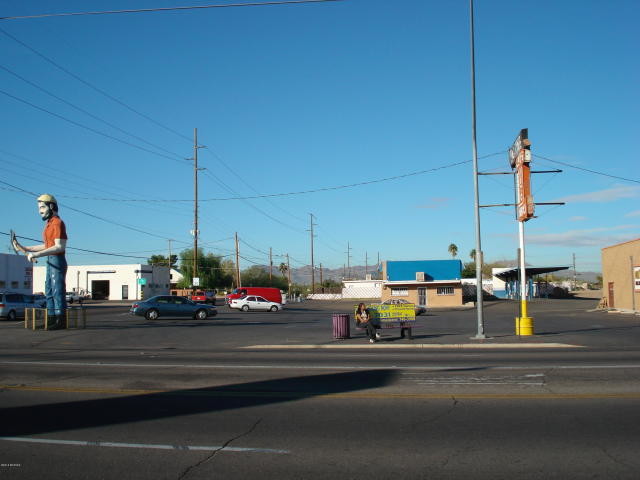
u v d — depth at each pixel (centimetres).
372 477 566
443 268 5959
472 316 4062
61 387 1093
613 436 702
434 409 866
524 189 2155
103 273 8362
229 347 2011
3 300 3544
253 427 766
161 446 676
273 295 5444
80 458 631
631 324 2989
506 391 1005
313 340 2228
